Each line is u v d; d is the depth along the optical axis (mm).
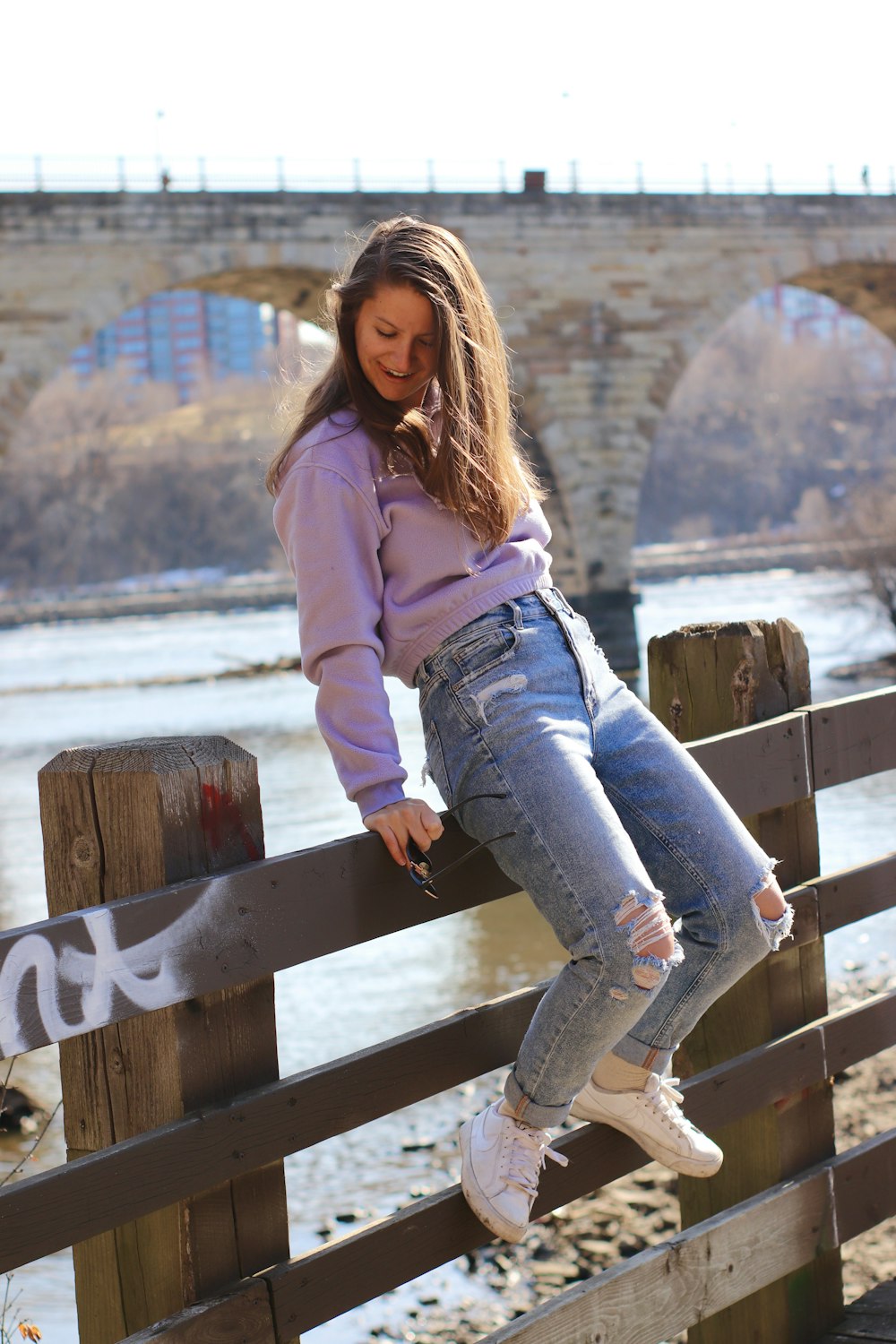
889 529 29547
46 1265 5867
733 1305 3020
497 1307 5363
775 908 2311
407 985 10148
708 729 2938
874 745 3104
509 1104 2277
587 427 33500
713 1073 2676
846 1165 2967
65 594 82188
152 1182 1865
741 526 98312
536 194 32438
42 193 28562
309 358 2410
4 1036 1673
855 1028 3039
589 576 33844
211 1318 1947
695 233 33875
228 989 2021
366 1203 6473
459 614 2234
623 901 2053
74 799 1998
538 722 2170
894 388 111438
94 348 150000
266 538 90500
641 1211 6066
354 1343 5137
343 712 2162
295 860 2037
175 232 29594
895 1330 2975
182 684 34031
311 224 30516
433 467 2195
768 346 110625
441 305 2154
